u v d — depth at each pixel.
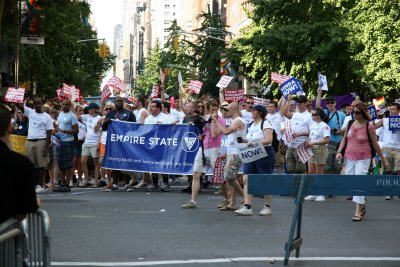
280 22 45.31
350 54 39.47
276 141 13.45
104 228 11.28
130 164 18.42
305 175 8.43
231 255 9.05
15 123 18.05
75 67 60.22
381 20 36.19
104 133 18.83
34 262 5.73
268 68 44.03
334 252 9.34
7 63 36.69
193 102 18.86
